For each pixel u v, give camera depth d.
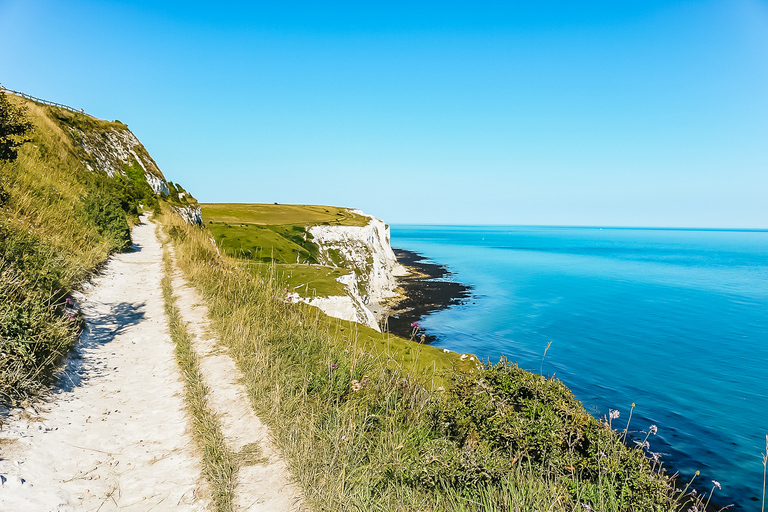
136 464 4.54
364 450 4.86
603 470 4.28
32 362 5.61
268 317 9.46
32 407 5.11
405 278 100.50
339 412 5.49
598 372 37.41
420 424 5.43
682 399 31.73
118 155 55.31
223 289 11.92
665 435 25.72
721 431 26.41
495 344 45.56
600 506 3.75
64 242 13.21
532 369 37.38
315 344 8.05
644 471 4.30
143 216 38.38
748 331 54.94
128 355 7.68
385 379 6.82
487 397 5.44
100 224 18.78
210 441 4.80
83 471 4.28
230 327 8.73
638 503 3.94
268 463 4.58
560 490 3.98
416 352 9.77
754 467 22.11
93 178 30.83
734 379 36.50
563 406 5.05
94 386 6.28
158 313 10.35
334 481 4.21
